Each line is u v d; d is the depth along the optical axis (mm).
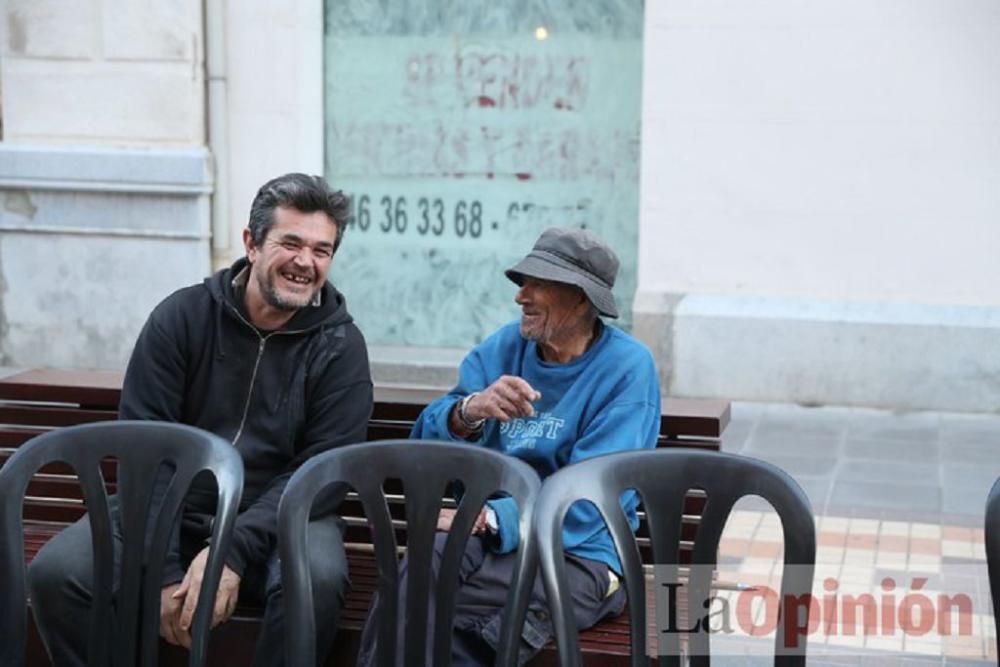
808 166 12562
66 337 13719
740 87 12570
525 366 5922
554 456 5781
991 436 11711
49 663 6062
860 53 12320
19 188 13523
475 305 14125
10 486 5168
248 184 13539
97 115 13406
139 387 5887
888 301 12578
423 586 4980
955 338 12328
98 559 5262
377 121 13945
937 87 12227
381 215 14102
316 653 5520
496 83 13672
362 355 6000
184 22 13164
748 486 4809
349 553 6559
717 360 12797
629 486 4859
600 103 13500
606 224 13680
